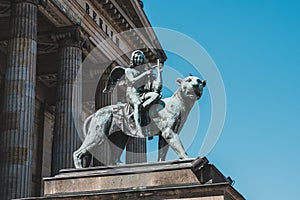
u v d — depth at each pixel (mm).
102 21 62031
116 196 17500
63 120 52062
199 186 17016
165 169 18000
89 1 58906
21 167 43094
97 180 18453
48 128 71625
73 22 55000
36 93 69438
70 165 50438
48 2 50969
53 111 72312
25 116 44656
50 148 71438
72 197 17844
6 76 46031
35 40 47562
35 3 48406
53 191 18656
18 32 46812
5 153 43469
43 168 69062
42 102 71188
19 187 42531
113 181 18297
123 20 63000
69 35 54625
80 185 18516
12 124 44156
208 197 16922
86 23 57875
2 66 62719
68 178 18688
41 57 64688
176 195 17156
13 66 45906
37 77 68000
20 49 46312
